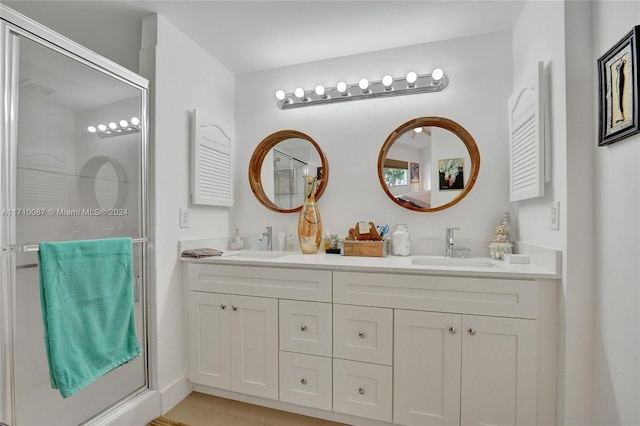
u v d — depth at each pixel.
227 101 2.40
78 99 1.36
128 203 1.60
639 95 0.97
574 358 1.26
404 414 1.51
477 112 1.98
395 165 2.13
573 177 1.26
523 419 1.37
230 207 2.46
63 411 1.34
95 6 1.68
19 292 1.18
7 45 1.11
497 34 1.96
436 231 2.05
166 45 1.81
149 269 1.71
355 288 1.59
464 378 1.43
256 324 1.76
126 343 1.51
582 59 1.25
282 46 2.11
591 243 1.24
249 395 1.82
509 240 1.87
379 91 2.13
